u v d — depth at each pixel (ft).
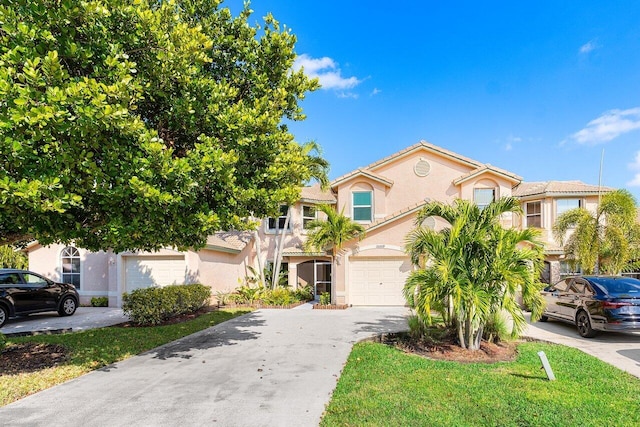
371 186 69.92
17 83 17.33
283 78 32.22
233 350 31.42
